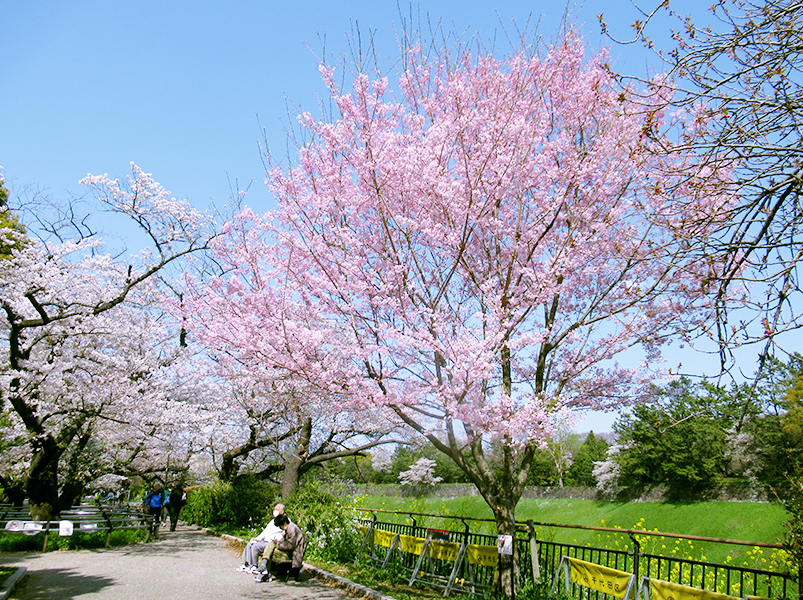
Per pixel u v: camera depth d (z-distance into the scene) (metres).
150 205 12.64
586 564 6.30
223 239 8.47
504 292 7.32
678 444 23.70
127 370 14.23
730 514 20.14
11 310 12.27
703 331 4.39
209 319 8.34
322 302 8.03
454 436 7.46
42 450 13.30
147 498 16.58
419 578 8.97
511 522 7.16
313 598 7.66
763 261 4.40
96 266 13.53
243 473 20.44
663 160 6.19
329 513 11.60
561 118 8.20
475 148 7.89
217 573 9.56
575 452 43.84
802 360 4.19
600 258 7.68
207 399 16.84
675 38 4.43
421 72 8.38
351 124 7.84
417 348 7.25
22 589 7.76
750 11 4.25
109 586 8.06
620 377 7.50
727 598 4.76
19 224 17.83
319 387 7.52
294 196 8.09
